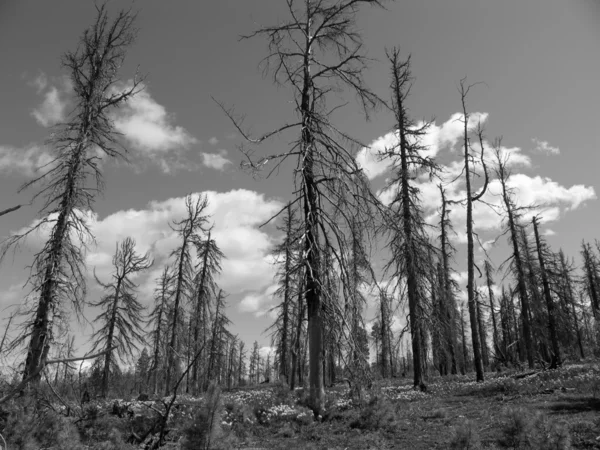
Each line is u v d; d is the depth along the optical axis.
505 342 39.97
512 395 14.56
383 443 9.07
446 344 23.95
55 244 14.52
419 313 20.20
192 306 31.02
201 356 27.39
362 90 13.82
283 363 21.27
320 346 12.35
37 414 7.85
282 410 11.94
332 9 13.76
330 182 12.55
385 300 16.56
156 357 28.31
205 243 32.00
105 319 25.00
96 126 16.03
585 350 36.53
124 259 26.52
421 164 21.48
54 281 14.16
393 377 33.47
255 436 10.31
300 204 13.05
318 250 12.58
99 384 22.70
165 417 9.23
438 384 21.66
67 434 7.17
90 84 16.09
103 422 9.54
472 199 22.92
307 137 13.16
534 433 6.42
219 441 5.79
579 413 10.16
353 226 12.27
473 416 11.29
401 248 20.22
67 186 15.16
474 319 21.73
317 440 9.71
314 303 12.48
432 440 9.11
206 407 5.85
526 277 27.38
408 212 20.58
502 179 27.03
